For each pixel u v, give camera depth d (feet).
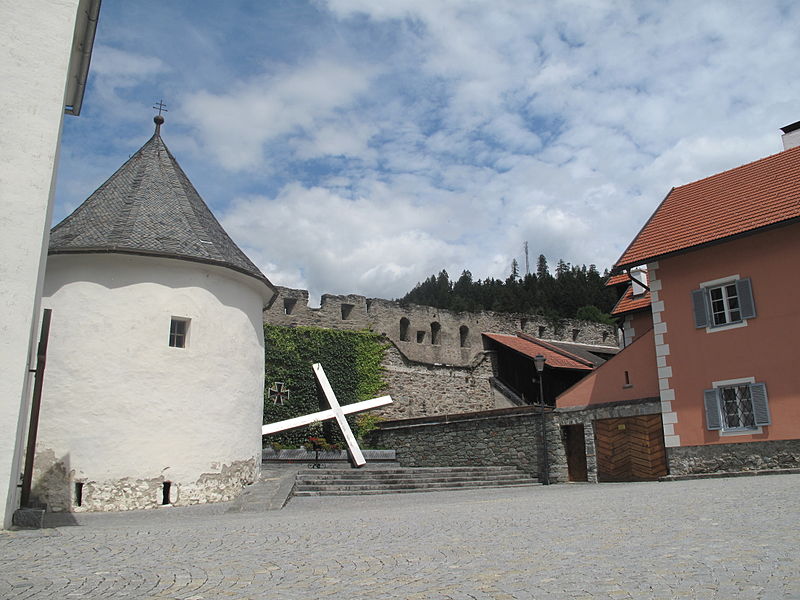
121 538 23.94
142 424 43.37
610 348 123.24
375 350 96.68
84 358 42.98
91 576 16.78
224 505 43.55
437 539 22.04
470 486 59.31
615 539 20.06
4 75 29.58
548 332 118.21
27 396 30.22
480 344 109.19
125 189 51.08
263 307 58.44
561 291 213.87
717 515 23.75
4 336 27.14
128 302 44.68
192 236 48.85
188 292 46.85
